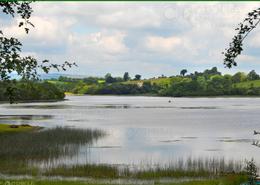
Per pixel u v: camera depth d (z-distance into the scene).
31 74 22.86
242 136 103.62
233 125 136.88
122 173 52.88
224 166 57.09
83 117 177.00
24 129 106.69
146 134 108.94
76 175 51.75
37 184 42.25
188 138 100.12
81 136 91.06
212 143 90.00
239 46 19.44
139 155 71.81
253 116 183.25
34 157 64.06
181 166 57.19
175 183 45.44
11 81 23.08
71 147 76.19
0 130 102.75
